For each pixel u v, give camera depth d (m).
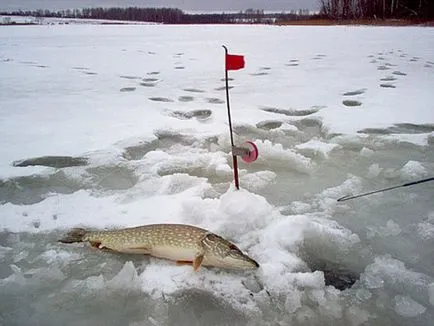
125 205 1.48
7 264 1.15
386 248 1.22
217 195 1.57
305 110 2.83
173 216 1.38
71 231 1.25
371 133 2.31
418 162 1.83
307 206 1.48
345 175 1.77
